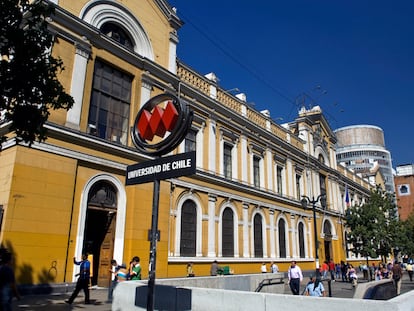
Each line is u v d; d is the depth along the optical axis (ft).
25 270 37.78
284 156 99.86
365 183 168.66
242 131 83.10
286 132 104.47
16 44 24.22
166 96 23.03
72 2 49.88
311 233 106.42
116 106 54.19
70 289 41.39
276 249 88.07
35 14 26.22
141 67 58.65
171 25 67.15
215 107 75.56
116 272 39.63
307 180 109.50
